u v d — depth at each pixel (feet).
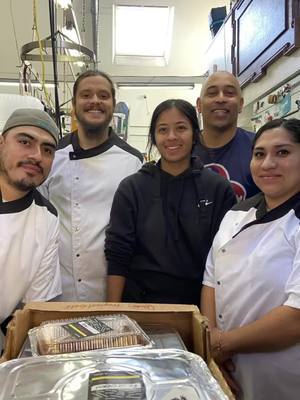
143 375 1.98
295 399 3.41
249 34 8.79
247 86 9.20
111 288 4.64
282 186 3.55
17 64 14.70
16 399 1.82
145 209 4.58
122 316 2.65
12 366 2.06
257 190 5.42
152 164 4.78
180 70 20.17
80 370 2.02
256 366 3.43
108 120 5.65
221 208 4.55
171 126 4.50
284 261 3.37
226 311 3.72
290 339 3.23
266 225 3.55
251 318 3.53
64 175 5.64
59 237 5.16
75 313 2.68
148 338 2.42
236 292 3.61
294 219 3.43
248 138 5.79
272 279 3.39
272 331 3.22
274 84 7.55
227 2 16.46
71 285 5.48
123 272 4.66
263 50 7.84
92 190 5.55
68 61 7.96
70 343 2.27
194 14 17.28
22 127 3.90
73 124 7.41
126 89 18.35
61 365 2.07
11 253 3.93
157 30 19.08
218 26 13.23
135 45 20.10
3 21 11.96
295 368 3.35
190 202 4.52
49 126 4.02
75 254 5.44
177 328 2.69
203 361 2.14
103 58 19.30
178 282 4.48
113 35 18.16
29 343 2.42
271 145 3.58
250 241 3.63
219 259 3.84
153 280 4.51
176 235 4.45
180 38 18.56
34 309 2.68
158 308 2.73
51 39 7.22
